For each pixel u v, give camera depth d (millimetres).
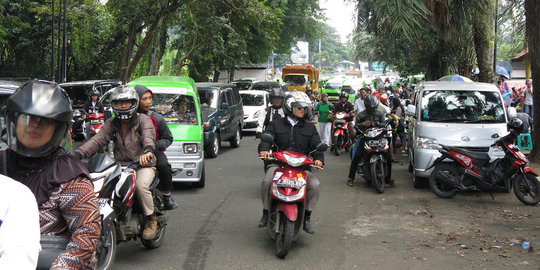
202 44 29531
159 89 10367
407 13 9180
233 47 30781
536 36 11273
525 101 19656
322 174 11664
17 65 26078
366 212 8195
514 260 5848
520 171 8750
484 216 7977
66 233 2633
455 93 10664
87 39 27469
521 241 6613
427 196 9430
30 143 2383
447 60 21469
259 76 39312
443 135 9719
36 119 2355
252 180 10836
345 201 8977
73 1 26000
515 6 11578
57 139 2453
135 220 5273
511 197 9398
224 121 15062
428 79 23328
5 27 23047
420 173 9812
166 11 23016
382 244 6473
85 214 2479
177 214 7895
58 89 2471
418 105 10633
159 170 6059
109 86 19469
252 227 7215
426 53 22203
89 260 2467
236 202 8758
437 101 10562
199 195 9305
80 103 18219
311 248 6293
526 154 13250
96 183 4438
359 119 10062
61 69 22156
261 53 37750
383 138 9656
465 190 9047
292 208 5738
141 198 5434
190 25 27828
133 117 5547
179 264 5633
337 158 14195
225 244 6398
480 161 8969
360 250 6223
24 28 25109
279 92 9586
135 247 6199
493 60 21641
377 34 12422
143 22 24516
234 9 25688
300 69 37594
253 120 20188
